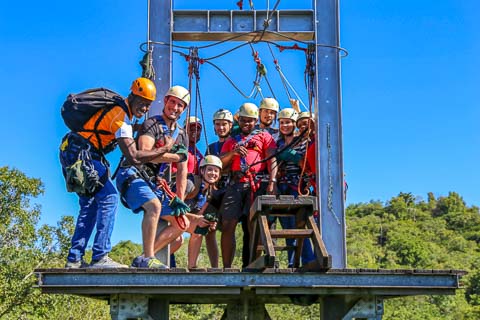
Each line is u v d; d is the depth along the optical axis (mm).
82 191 6395
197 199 8141
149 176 6863
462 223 147750
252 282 6098
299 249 6746
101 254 6430
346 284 6141
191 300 7527
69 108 6441
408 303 66500
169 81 7809
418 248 105688
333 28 7980
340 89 7852
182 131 7199
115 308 6324
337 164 7699
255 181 8000
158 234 7188
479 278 84125
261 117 8531
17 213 22906
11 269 22250
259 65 9195
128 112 6535
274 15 8086
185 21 8062
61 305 23547
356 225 133375
